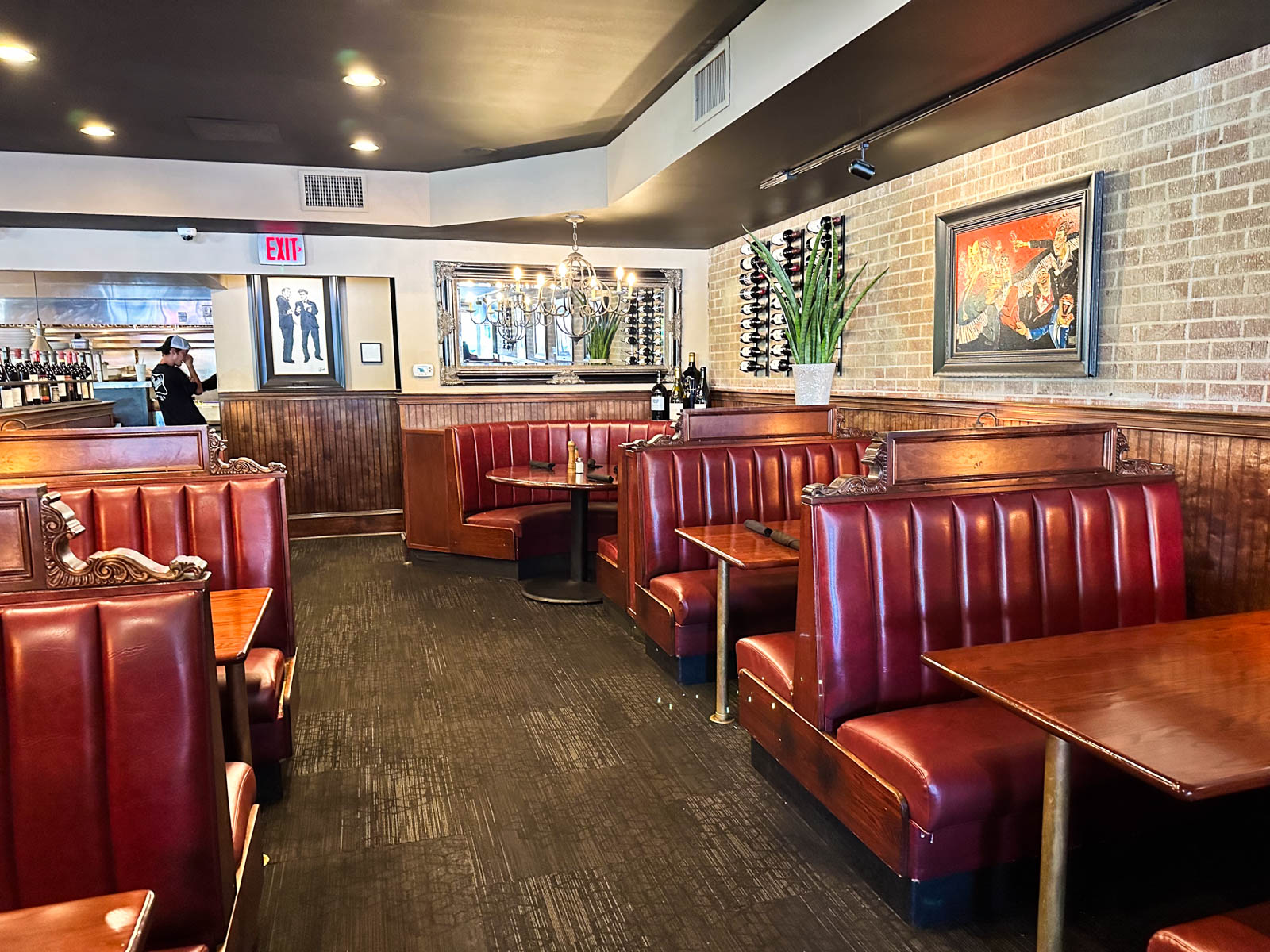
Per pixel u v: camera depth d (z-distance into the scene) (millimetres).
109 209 5637
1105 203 3355
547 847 2371
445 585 5418
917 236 4516
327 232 6430
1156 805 2199
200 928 1427
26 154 5453
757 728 2715
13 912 1000
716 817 2516
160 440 2885
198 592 1398
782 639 2785
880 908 2074
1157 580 2557
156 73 4035
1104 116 3338
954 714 2135
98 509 2746
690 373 6934
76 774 1352
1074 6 2504
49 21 3410
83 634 1355
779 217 5871
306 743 3076
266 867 2289
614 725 3189
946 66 3010
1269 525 2740
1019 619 2387
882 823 2020
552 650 4086
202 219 5859
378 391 7273
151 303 7973
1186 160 3010
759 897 2127
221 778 1495
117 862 1374
